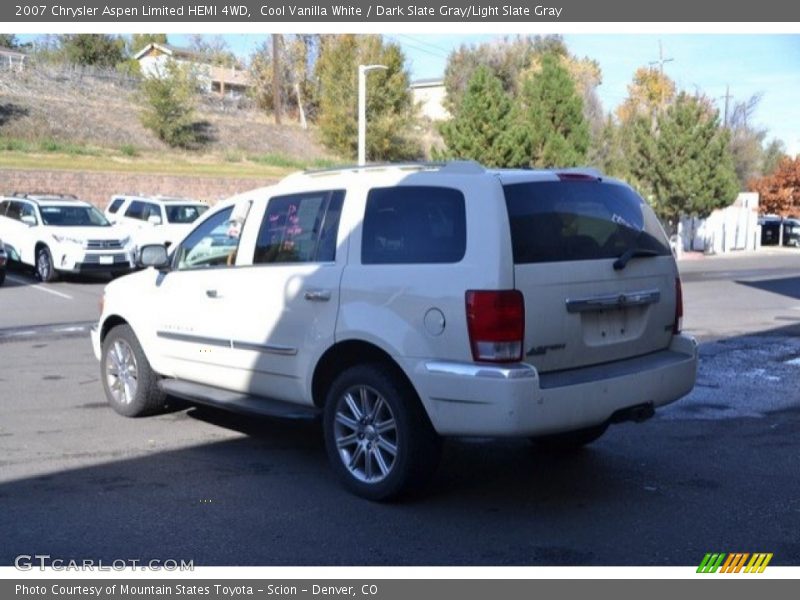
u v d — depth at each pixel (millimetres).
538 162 29391
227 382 7172
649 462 7043
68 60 61500
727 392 9656
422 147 49156
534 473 6746
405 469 5840
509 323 5414
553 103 30250
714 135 35812
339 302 6145
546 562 5117
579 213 5984
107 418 8328
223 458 7074
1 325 14445
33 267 21078
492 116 28375
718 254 40812
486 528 5613
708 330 14383
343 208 6344
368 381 5992
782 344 12938
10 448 7305
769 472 6781
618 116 57438
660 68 59125
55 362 11203
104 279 21422
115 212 24906
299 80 55906
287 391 6629
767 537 5473
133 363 8234
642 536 5488
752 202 44781
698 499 6160
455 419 5523
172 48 63312
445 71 59062
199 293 7320
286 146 48594
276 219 6863
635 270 6195
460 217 5695
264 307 6711
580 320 5797
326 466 6887
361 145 28797
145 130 44156
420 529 5598
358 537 5465
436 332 5598
